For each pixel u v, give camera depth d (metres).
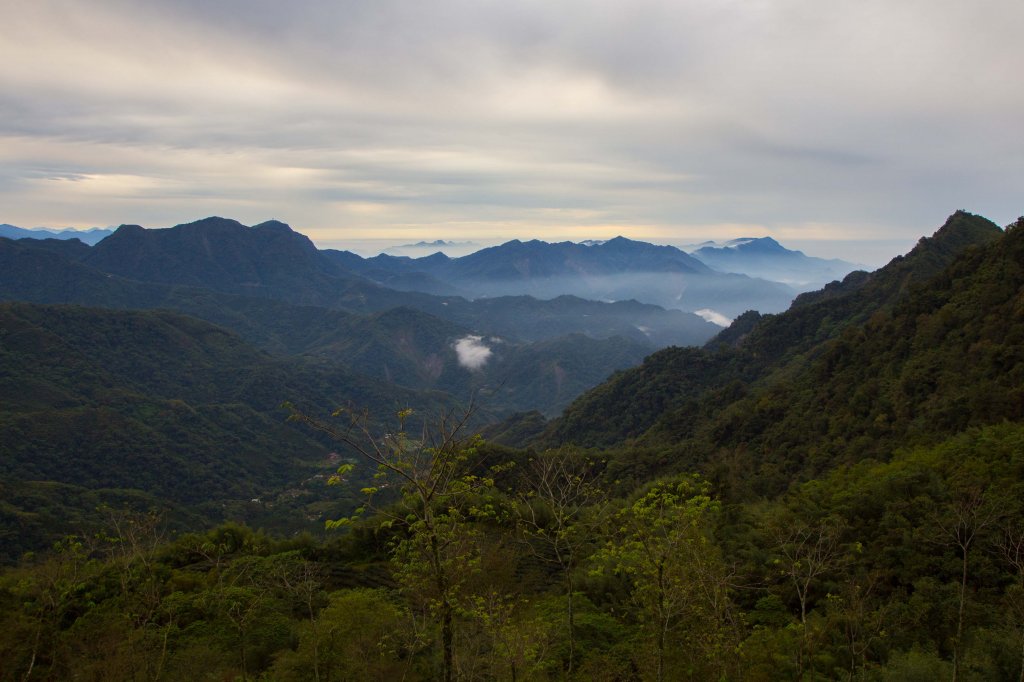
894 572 21.14
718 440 62.56
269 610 23.08
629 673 18.02
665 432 77.75
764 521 25.30
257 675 20.08
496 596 17.48
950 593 19.22
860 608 17.34
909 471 26.23
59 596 22.22
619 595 22.83
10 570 26.81
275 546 34.25
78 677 19.09
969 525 20.08
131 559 24.97
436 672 18.27
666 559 15.42
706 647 15.56
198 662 19.89
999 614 17.91
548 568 26.45
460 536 15.92
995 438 28.28
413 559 15.73
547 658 18.61
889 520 23.08
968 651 16.53
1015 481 23.30
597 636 20.41
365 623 20.02
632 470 60.00
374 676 18.23
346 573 30.56
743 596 22.12
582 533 19.36
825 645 18.14
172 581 26.12
